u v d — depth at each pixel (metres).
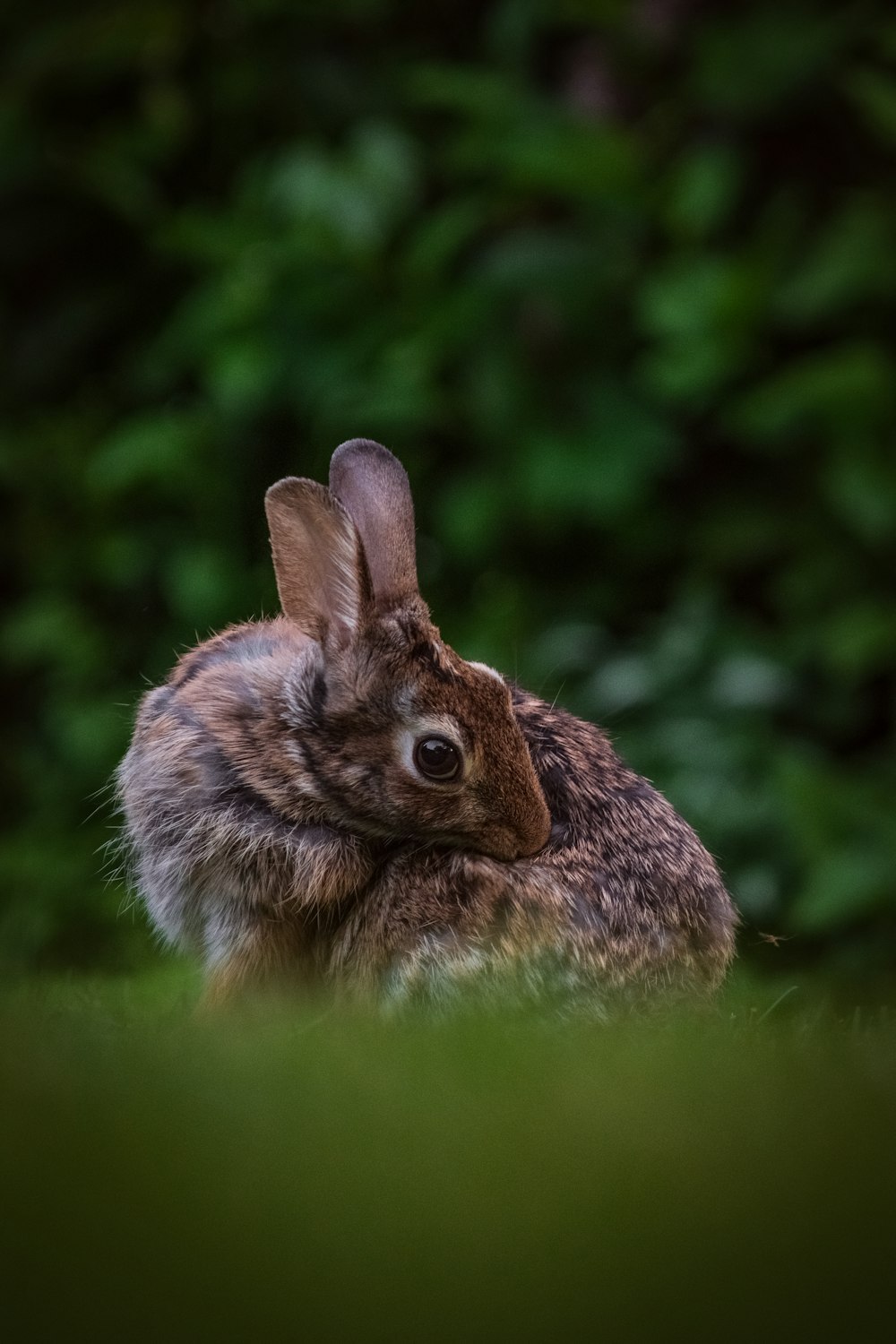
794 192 13.31
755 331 12.52
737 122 13.55
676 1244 3.04
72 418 13.40
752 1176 3.40
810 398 11.76
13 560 13.37
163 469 12.45
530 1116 3.85
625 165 12.52
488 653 11.81
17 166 13.45
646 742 11.31
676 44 13.59
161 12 13.42
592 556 12.95
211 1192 3.18
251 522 12.52
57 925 11.17
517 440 12.59
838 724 12.01
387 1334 2.66
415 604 6.39
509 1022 5.57
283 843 6.14
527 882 5.95
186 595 12.19
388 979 6.02
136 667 12.73
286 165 13.10
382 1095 4.04
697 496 13.27
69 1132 3.52
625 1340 2.68
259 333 12.50
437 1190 3.27
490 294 12.67
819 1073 4.49
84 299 13.62
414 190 13.29
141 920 10.20
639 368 12.95
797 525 12.49
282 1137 3.56
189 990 7.00
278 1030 5.45
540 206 13.61
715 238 13.32
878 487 11.70
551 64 14.22
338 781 6.09
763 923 10.70
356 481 6.79
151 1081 4.09
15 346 13.58
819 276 12.12
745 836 10.87
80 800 12.02
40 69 13.41
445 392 12.98
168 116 13.82
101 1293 2.74
